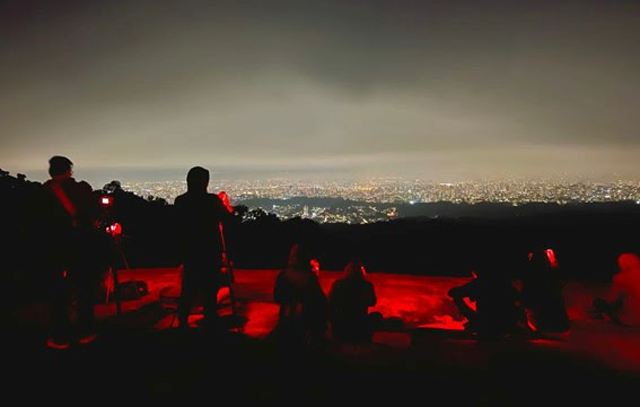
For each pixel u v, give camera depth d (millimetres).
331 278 8805
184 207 4934
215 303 5098
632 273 5934
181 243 4938
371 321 5258
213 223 4996
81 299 4824
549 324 5316
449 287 8023
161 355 4617
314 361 4555
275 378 4176
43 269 4742
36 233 4602
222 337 5086
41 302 6223
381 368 4434
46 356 4566
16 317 5648
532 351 4910
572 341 5258
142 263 10641
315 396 3867
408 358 4688
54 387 3965
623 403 3846
